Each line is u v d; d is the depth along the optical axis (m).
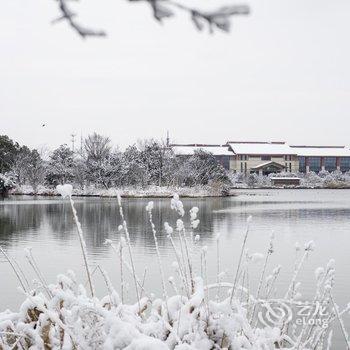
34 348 3.09
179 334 3.06
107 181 62.84
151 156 67.81
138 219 29.67
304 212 35.91
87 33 1.23
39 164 67.19
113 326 2.87
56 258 15.41
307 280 11.45
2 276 12.41
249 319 3.51
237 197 59.59
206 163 70.38
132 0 1.11
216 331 3.02
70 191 3.30
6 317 3.26
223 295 5.29
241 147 113.75
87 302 3.07
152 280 11.36
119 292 10.12
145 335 2.85
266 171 111.00
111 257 15.49
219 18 1.13
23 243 19.22
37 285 3.96
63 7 1.20
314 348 3.27
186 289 3.37
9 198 54.72
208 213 34.88
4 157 73.25
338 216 32.50
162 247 17.52
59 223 27.31
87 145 68.44
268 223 27.73
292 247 18.02
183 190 59.59
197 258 15.02
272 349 3.26
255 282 11.21
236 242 19.50
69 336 3.15
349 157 119.94
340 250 17.23
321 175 108.50
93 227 25.27
